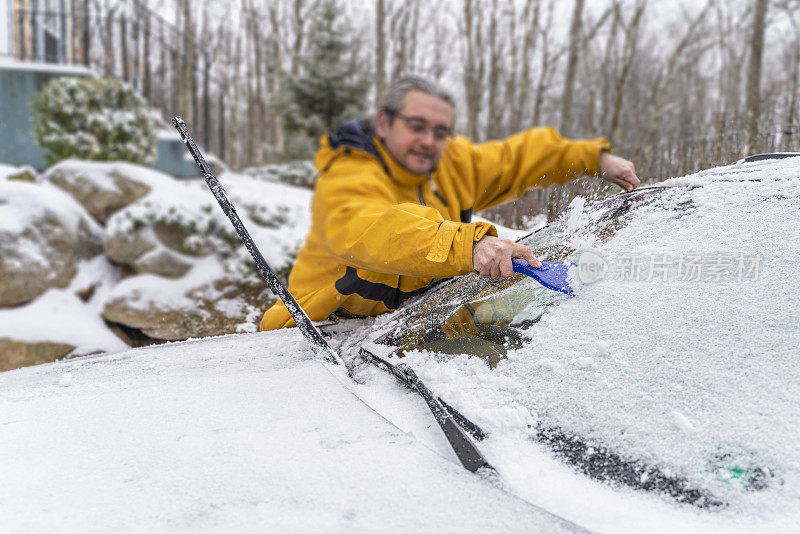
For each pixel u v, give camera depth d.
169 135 8.03
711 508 0.59
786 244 0.82
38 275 4.60
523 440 0.75
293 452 0.74
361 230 1.24
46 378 1.24
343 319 1.52
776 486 0.59
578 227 1.08
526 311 0.98
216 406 0.90
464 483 0.66
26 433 0.84
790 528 0.55
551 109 20.19
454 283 1.25
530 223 1.27
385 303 1.44
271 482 0.67
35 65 7.54
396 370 0.96
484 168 1.91
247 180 8.34
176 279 4.64
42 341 4.14
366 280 1.39
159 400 0.94
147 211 4.94
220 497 0.65
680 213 0.98
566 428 0.74
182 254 4.79
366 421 0.83
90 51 9.72
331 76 9.91
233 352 1.25
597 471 0.67
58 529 0.60
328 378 0.99
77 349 4.14
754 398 0.66
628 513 0.60
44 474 0.72
